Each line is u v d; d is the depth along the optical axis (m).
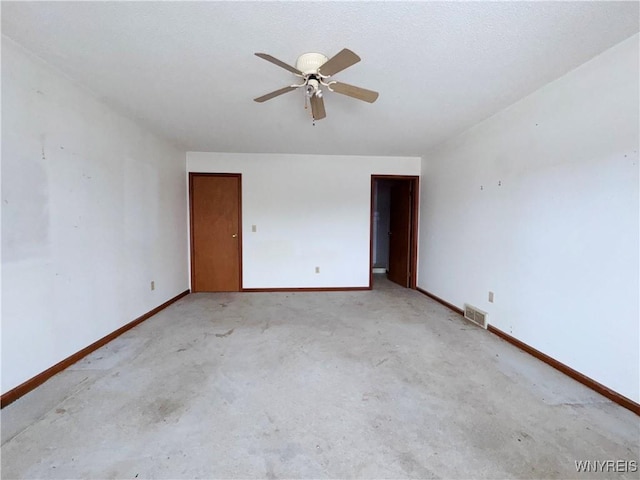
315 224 4.94
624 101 1.85
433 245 4.50
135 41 1.82
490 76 2.26
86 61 2.06
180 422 1.73
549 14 1.57
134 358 2.52
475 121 3.27
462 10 1.53
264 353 2.64
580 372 2.17
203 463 1.45
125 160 3.12
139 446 1.54
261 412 1.83
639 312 1.80
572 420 1.75
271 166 4.83
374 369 2.36
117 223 2.99
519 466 1.43
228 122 3.28
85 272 2.55
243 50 1.91
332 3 1.49
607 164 1.96
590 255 2.08
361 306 4.09
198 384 2.13
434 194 4.48
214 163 4.74
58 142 2.25
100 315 2.75
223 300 4.38
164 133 3.68
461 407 1.88
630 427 1.69
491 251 3.14
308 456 1.50
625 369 1.87
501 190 2.98
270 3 1.49
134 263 3.29
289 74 2.21
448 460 1.47
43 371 2.14
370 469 1.42
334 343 2.86
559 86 2.30
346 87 1.98
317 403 1.92
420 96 2.61
